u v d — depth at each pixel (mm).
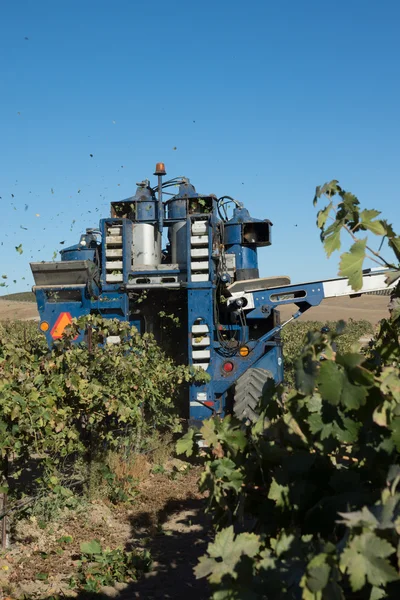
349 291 9164
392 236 2031
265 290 9297
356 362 1826
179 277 9305
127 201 9570
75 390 6391
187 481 8008
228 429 2568
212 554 1931
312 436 2129
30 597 4582
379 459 1954
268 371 8680
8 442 5324
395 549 1499
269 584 1796
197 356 8969
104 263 9367
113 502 7043
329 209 2092
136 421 7973
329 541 1820
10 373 5801
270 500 2285
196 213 9484
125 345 8359
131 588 4875
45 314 9422
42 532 5969
